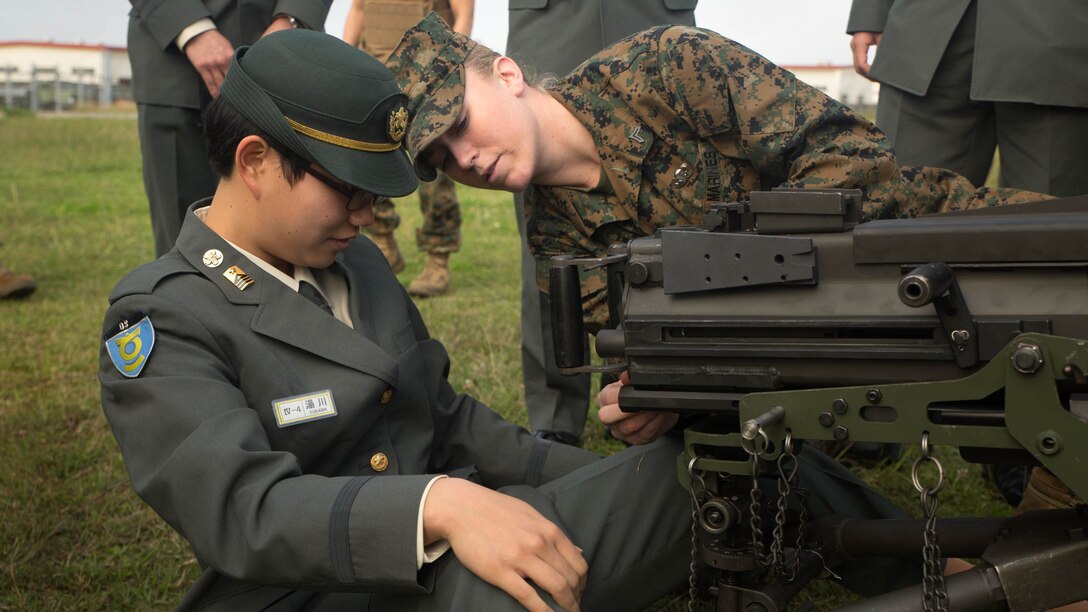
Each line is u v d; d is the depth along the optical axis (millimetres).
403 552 1522
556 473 2041
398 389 1884
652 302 1556
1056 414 1281
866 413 1412
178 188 3777
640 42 2406
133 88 3775
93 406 3801
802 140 2256
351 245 2027
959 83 3334
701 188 2389
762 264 1459
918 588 1464
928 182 2357
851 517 1786
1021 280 1340
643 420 1928
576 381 3467
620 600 1743
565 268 1722
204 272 1771
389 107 1771
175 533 2814
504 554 1507
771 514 1651
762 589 1587
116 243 7375
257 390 1737
